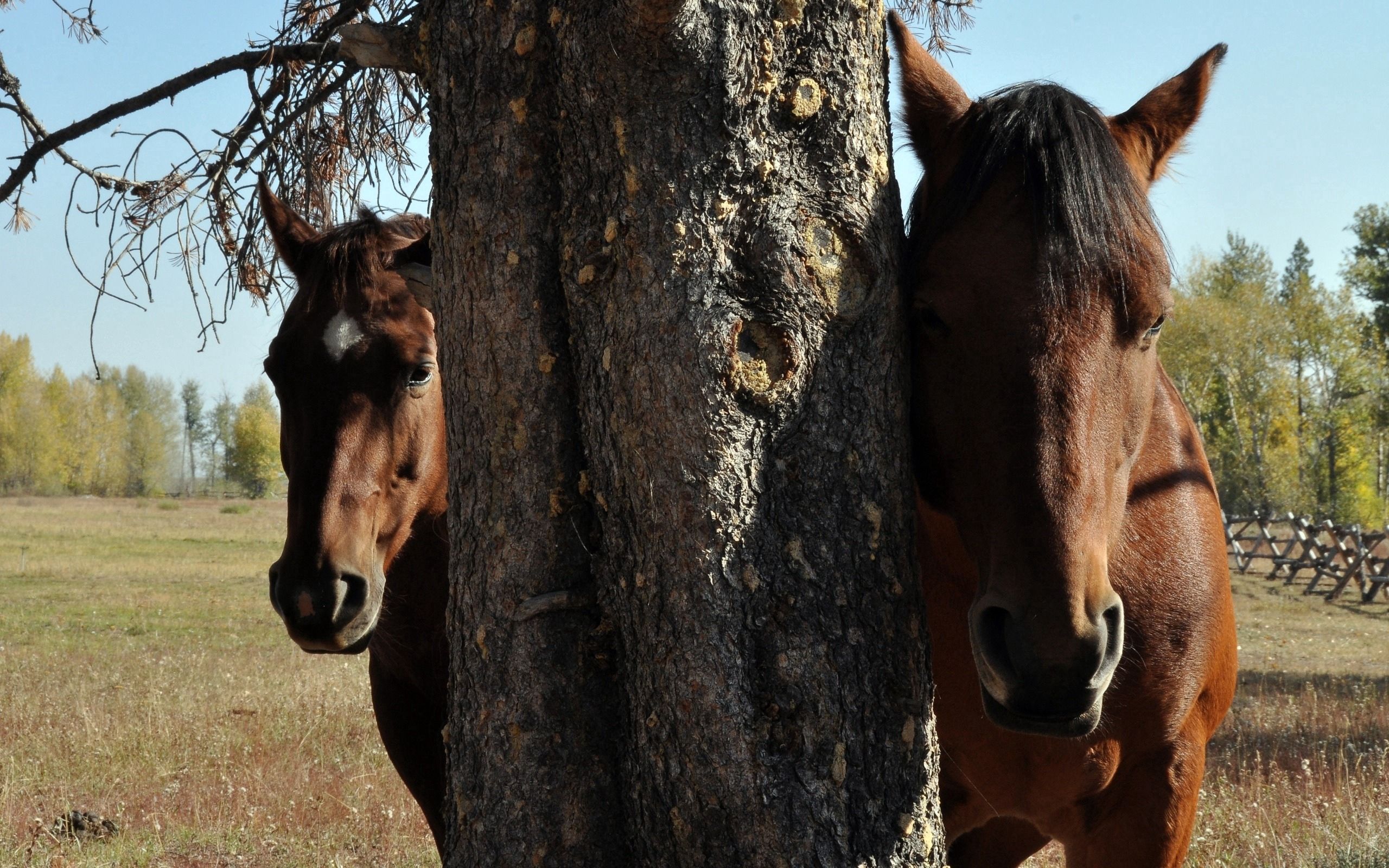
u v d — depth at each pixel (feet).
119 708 24.70
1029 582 5.94
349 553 10.01
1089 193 6.28
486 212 6.38
